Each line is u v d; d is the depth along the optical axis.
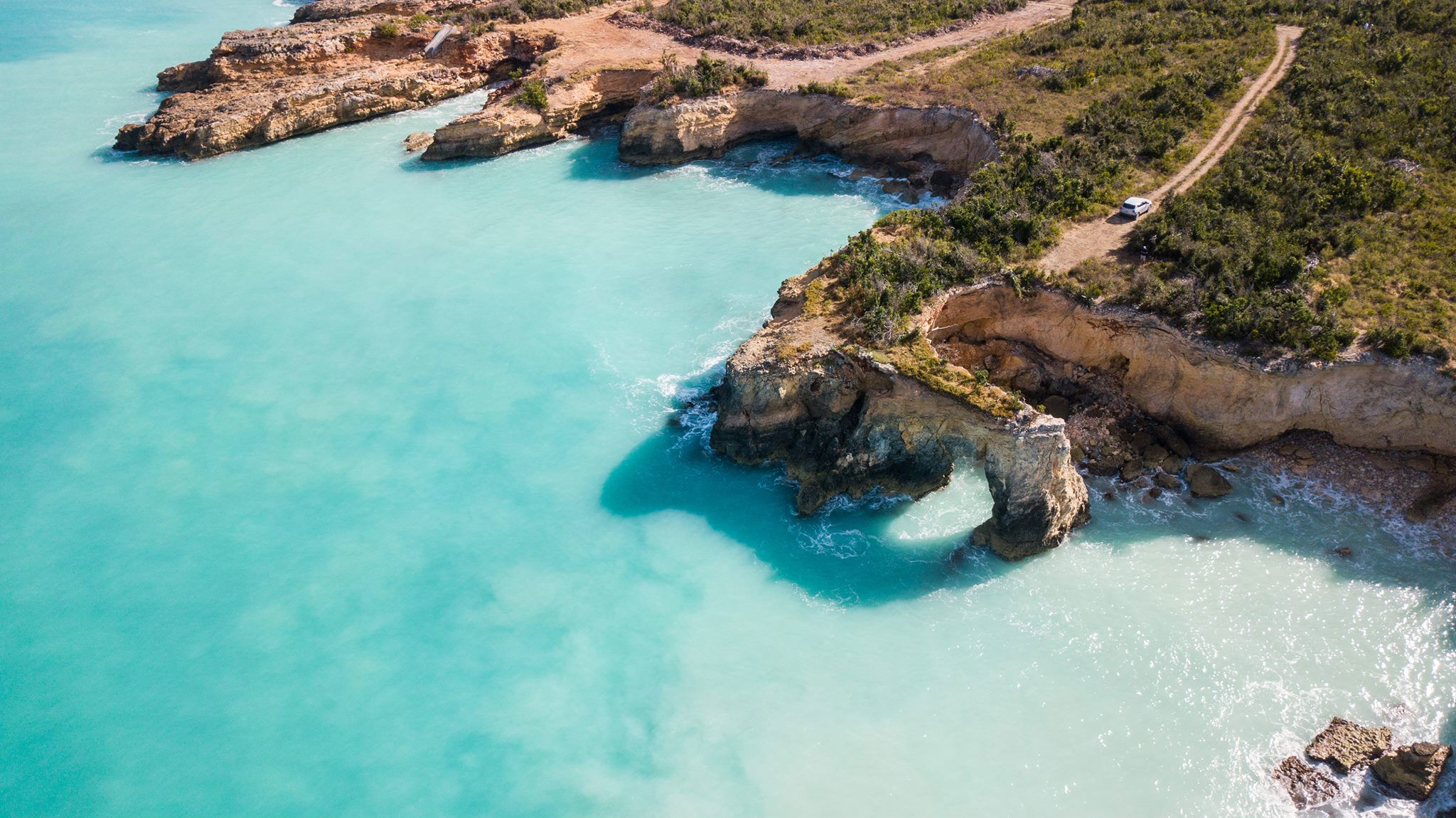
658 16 96.81
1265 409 44.69
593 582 42.56
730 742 35.72
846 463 45.00
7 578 44.38
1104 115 65.62
